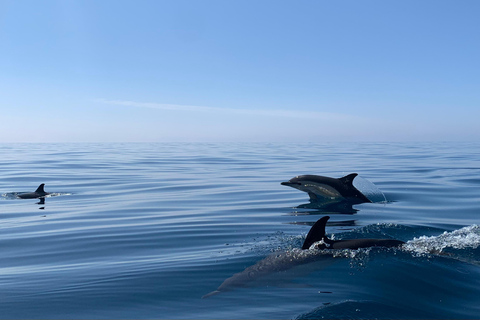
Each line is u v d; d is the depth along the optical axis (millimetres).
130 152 59344
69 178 25078
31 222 12625
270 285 6637
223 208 14680
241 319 5453
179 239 10148
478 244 8828
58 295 6418
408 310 5781
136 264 8047
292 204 15438
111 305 6000
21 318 5598
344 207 14648
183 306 5926
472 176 24000
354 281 6746
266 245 9312
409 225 11070
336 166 31828
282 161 38531
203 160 41156
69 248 9469
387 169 28703
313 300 6055
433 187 19453
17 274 7531
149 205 15531
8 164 35250
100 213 14000
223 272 7422
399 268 7246
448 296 6297
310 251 8078
